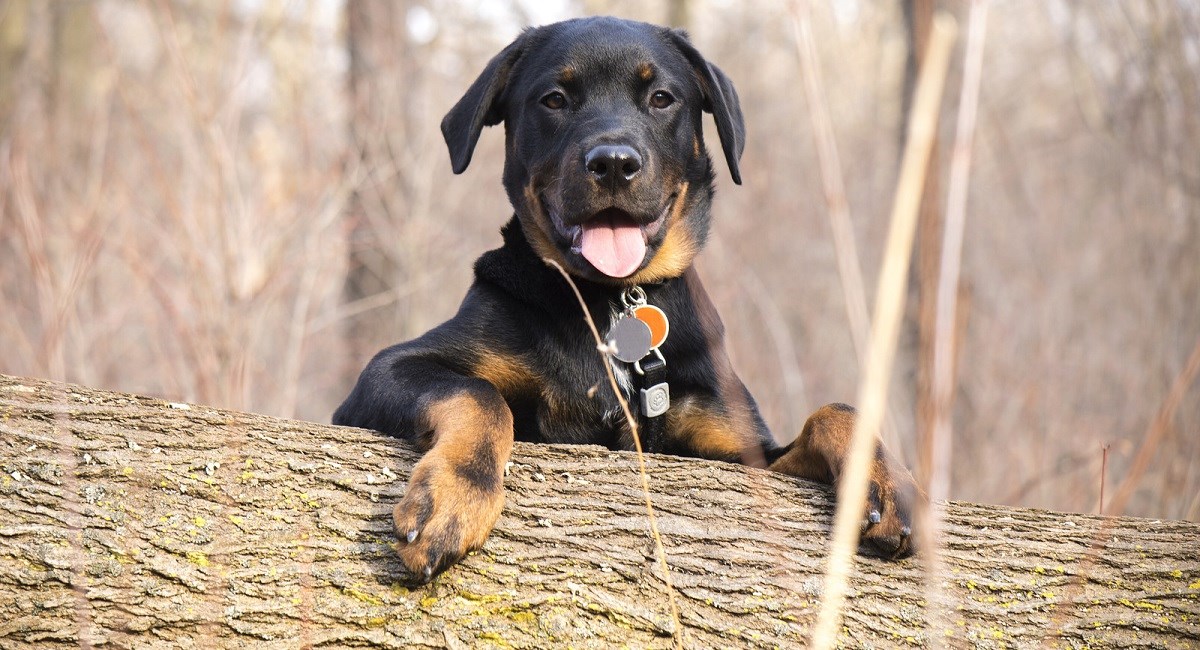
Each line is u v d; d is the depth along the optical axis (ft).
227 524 8.87
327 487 9.25
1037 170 37.04
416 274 27.14
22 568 8.38
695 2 46.44
